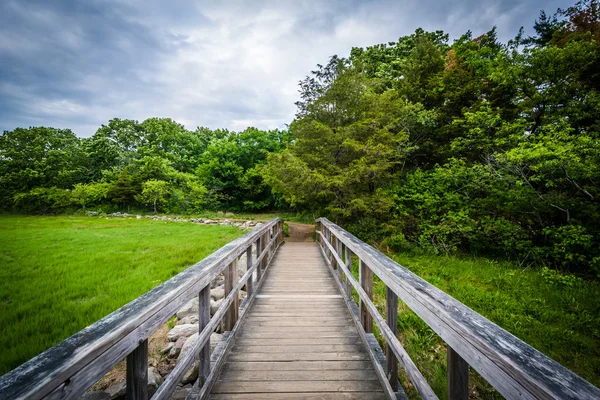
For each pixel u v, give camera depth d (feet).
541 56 26.45
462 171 25.72
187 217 67.51
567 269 20.34
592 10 32.35
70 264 21.15
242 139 92.63
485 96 34.96
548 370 2.33
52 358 2.60
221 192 85.66
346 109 32.86
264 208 87.40
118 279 17.61
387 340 5.80
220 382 6.81
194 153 117.70
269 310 11.70
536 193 22.09
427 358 10.71
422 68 39.17
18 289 15.96
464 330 3.16
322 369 7.38
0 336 10.60
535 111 28.40
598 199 20.04
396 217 27.96
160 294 4.46
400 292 5.16
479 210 25.63
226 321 8.93
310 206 35.78
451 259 23.22
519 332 12.18
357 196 28.76
